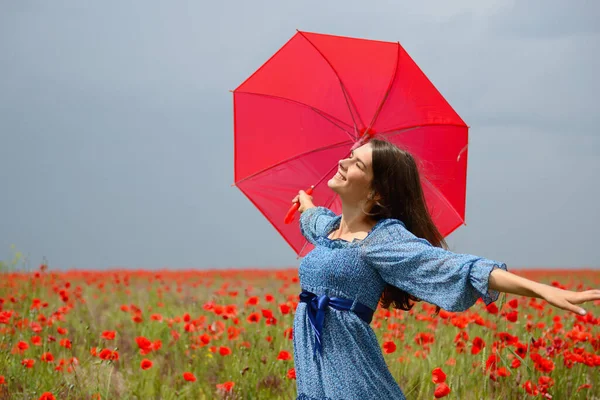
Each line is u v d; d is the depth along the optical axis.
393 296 4.23
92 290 14.77
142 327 9.60
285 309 7.41
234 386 6.40
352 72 5.26
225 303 12.14
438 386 5.02
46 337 7.76
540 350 6.57
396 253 3.82
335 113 5.28
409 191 4.15
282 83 5.45
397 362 7.00
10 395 6.21
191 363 7.63
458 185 5.34
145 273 20.47
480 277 3.52
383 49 5.31
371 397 3.87
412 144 5.27
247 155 5.47
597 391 6.57
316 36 5.38
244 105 5.51
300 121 5.36
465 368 6.43
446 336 8.16
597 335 6.81
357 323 3.90
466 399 5.98
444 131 5.30
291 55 5.47
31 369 6.70
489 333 6.95
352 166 4.12
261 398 6.45
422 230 4.19
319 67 5.34
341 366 3.88
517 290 3.42
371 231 3.99
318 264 3.99
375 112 5.21
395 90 5.24
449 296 3.65
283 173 5.38
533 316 9.64
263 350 7.63
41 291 12.30
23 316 9.33
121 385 6.64
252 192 5.41
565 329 8.20
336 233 4.35
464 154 5.34
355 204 4.19
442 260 3.68
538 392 5.48
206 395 6.57
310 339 3.98
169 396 6.52
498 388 5.88
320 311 3.92
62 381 6.42
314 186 5.29
